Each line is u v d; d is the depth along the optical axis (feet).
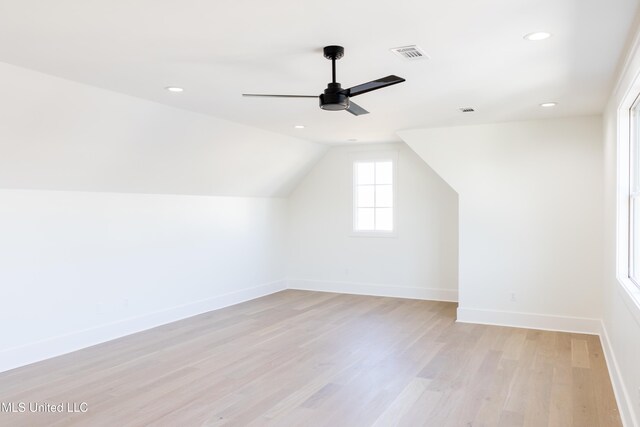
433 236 23.58
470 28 9.00
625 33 9.18
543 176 18.01
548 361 14.30
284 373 13.32
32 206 14.40
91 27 8.93
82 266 15.85
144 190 18.04
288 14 8.34
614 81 12.55
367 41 9.68
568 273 17.74
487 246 18.90
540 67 11.43
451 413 10.72
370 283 25.12
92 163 15.06
